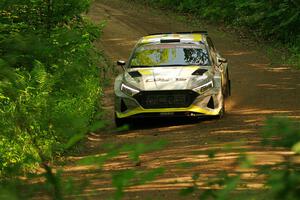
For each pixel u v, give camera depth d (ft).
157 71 92.73
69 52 77.30
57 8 88.58
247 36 217.36
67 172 56.90
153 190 50.47
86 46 91.15
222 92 94.02
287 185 15.72
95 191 46.68
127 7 297.94
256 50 189.47
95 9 286.87
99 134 87.66
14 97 52.95
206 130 84.07
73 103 79.82
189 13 279.28
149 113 89.15
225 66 111.24
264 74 144.15
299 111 96.17
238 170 48.57
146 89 89.15
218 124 88.33
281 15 200.44
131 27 241.14
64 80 49.01
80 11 93.20
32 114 42.70
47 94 64.18
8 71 51.39
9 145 57.62
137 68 94.99
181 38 100.63
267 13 208.85
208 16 260.62
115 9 290.15
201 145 72.69
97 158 19.70
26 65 66.28
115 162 64.64
